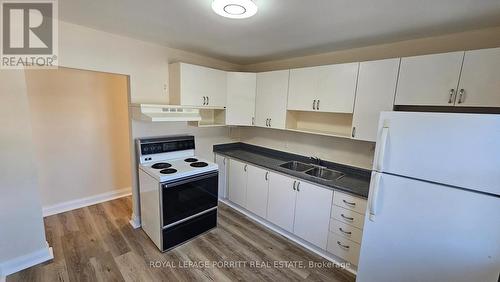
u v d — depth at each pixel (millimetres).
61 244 2438
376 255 1732
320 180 2385
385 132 1587
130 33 2346
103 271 2088
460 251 1384
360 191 2086
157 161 2826
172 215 2408
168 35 2365
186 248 2486
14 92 1878
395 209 1607
